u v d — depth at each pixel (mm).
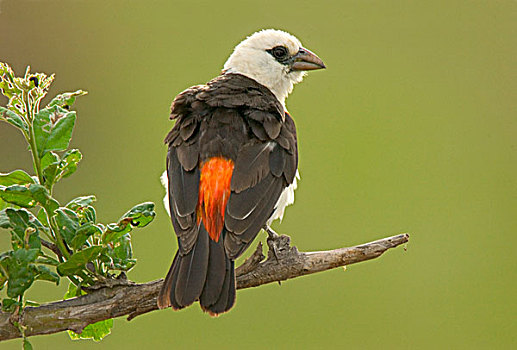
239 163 9742
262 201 9617
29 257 8086
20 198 8242
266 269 9148
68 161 8820
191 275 8867
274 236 9305
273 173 9898
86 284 8781
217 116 10242
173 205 9562
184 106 10570
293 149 10398
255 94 10734
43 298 15922
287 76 12500
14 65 21562
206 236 9258
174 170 9883
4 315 8422
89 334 9359
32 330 8500
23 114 8648
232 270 8945
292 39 12445
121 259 8781
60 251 8773
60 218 8398
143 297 8797
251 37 12469
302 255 9172
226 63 12594
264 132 10148
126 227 8539
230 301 8688
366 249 9180
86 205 8734
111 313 8719
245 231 9297
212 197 9484
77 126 20953
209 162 9711
